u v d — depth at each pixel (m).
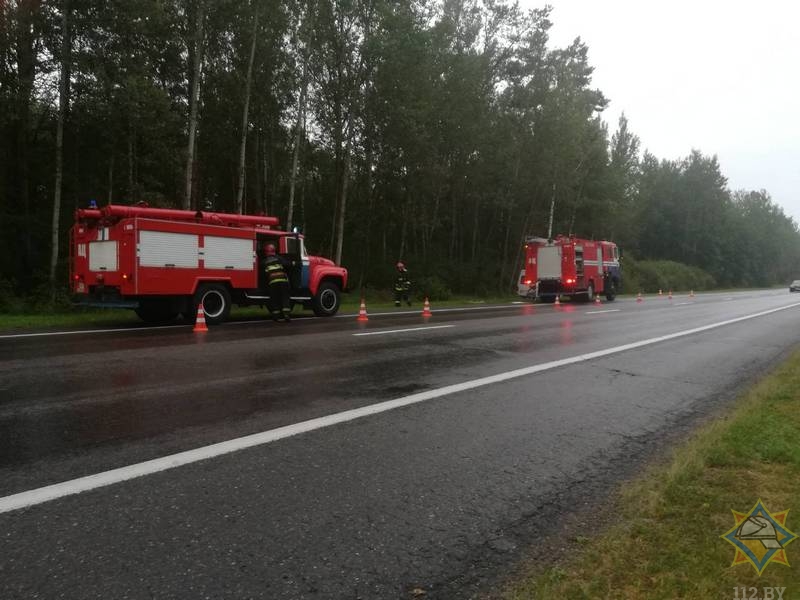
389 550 2.88
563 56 33.62
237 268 13.89
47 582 2.51
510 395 6.27
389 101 23.80
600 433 5.02
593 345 10.54
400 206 30.56
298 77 22.66
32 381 6.38
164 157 19.73
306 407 5.50
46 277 18.00
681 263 66.25
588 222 43.97
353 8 22.61
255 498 3.43
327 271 16.22
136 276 12.12
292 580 2.58
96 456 4.05
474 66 27.97
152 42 20.86
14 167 21.30
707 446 4.40
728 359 9.39
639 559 2.78
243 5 21.02
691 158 72.38
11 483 3.55
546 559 2.84
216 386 6.29
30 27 17.34
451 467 4.06
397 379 6.92
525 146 31.86
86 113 18.03
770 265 95.38
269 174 27.80
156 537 2.93
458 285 32.19
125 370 7.09
